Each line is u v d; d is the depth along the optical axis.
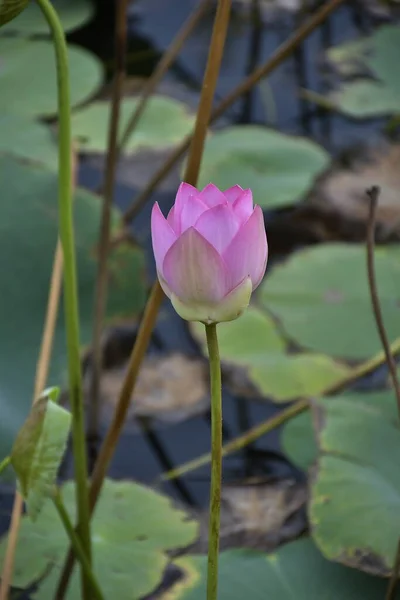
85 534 2.20
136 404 2.76
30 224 2.86
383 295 3.03
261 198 3.49
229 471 2.57
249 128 4.04
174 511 2.44
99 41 5.05
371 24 5.40
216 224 1.92
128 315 2.82
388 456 2.40
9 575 2.30
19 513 2.35
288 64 4.97
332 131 4.36
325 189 3.73
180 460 2.59
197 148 2.12
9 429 2.48
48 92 4.11
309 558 2.34
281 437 2.59
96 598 2.20
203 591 2.31
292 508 2.49
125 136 3.14
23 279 2.73
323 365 2.81
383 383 2.77
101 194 3.66
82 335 2.67
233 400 2.76
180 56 4.95
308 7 5.57
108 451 2.23
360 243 3.42
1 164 3.00
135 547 2.37
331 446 2.41
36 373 2.57
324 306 3.01
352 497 2.34
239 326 2.99
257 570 2.33
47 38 4.77
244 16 5.44
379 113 4.43
